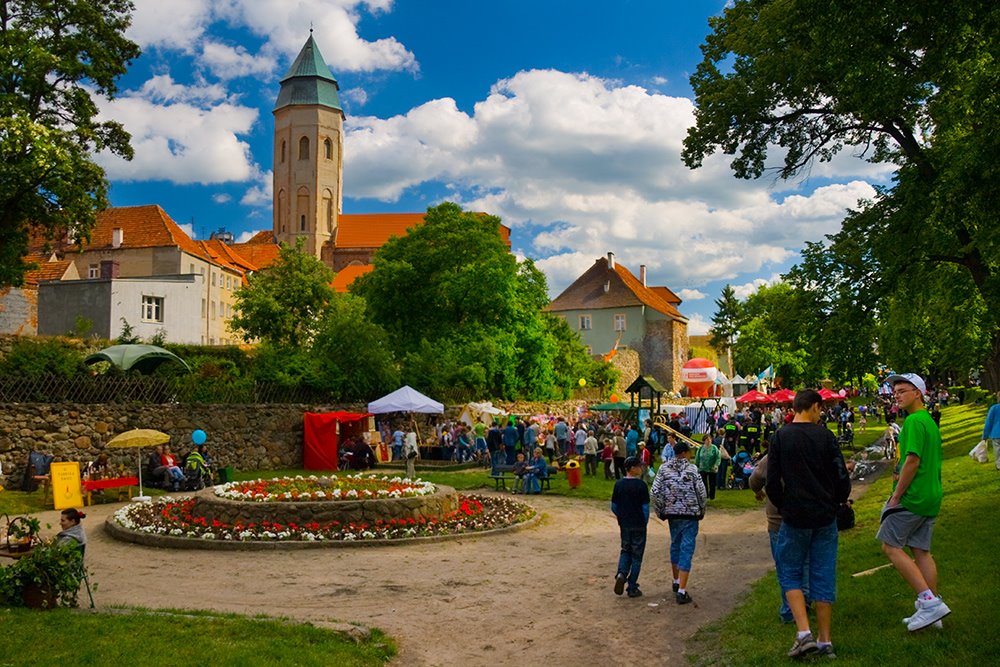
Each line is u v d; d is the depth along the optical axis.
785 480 6.80
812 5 13.12
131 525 15.98
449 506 17.95
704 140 23.92
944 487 16.16
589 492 23.95
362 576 12.22
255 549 14.46
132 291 51.25
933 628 6.81
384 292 44.72
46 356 25.75
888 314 23.42
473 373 40.97
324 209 114.81
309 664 7.19
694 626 8.89
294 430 31.81
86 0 30.44
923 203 19.05
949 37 12.83
